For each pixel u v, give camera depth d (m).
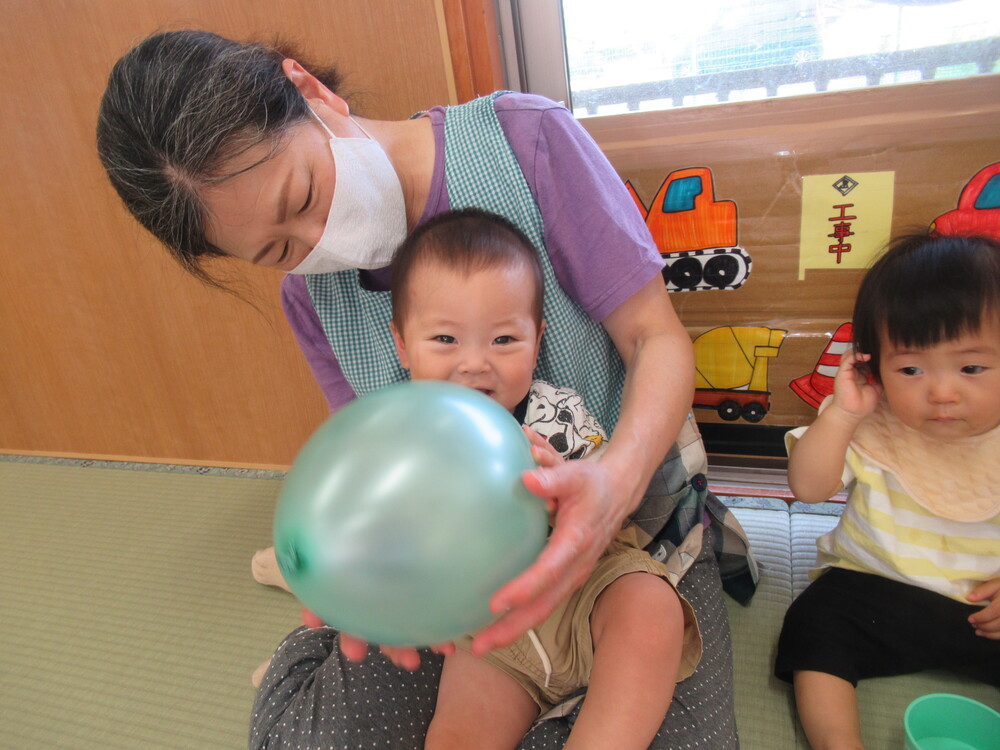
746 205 1.20
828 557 1.07
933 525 0.95
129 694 1.12
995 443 0.92
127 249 1.54
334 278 0.93
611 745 0.67
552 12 1.19
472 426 0.52
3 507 1.72
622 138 1.24
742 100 1.15
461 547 0.48
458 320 0.76
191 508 1.63
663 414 0.75
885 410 1.00
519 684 0.83
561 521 0.53
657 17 1.15
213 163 0.66
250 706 1.07
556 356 0.89
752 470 1.41
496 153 0.86
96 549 1.51
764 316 1.26
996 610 0.88
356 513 0.47
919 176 1.10
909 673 0.97
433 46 1.15
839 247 1.17
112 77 0.70
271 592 1.32
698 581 0.96
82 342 1.73
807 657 0.92
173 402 1.74
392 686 0.81
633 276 0.85
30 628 1.29
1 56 1.39
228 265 1.46
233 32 1.24
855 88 1.09
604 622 0.75
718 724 0.78
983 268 0.83
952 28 1.02
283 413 1.65
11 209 1.58
